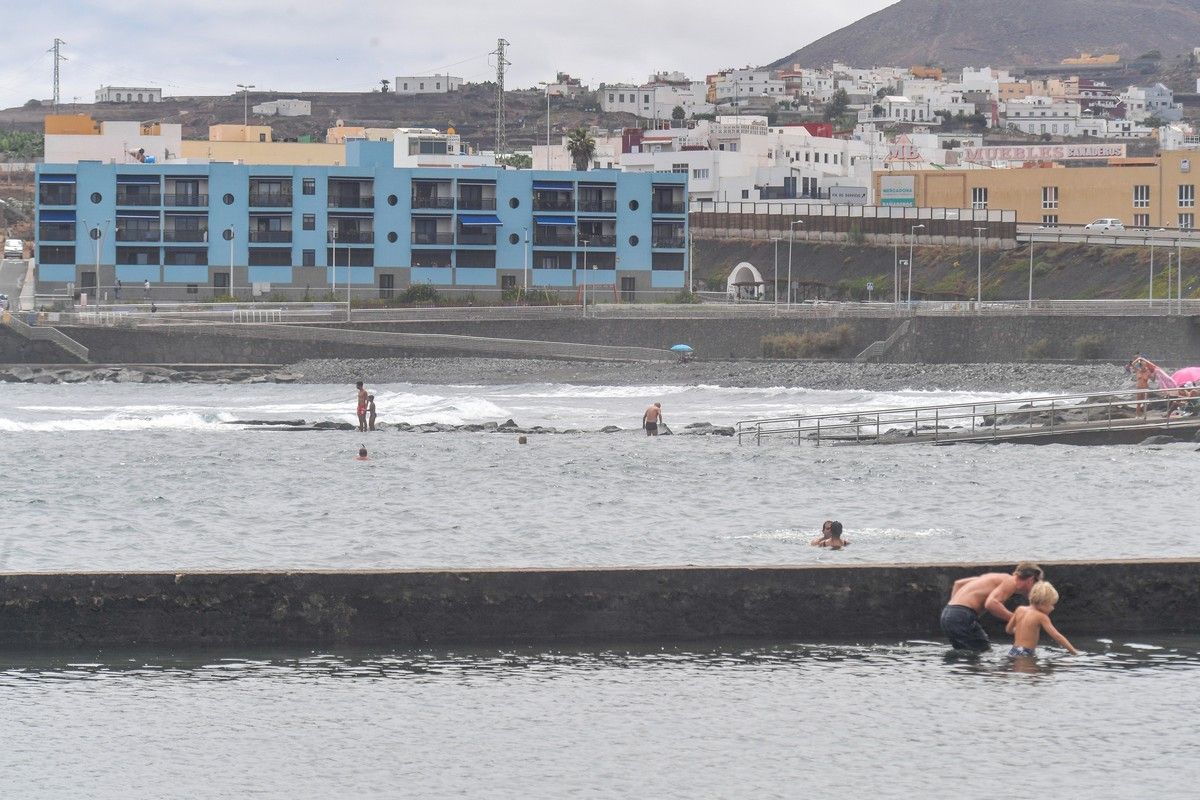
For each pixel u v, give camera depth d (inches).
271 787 2132.1
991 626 2866.6
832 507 4862.2
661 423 7706.7
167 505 4931.1
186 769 2201.0
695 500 5073.8
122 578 2751.0
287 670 2650.1
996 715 2421.3
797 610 2847.0
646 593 2819.9
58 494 5187.0
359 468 6072.8
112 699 2497.5
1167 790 2113.7
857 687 2564.0
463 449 6835.6
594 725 2380.7
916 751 2263.8
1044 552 3865.7
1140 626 2881.4
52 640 2741.1
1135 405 6752.0
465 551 3961.6
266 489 5383.9
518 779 2159.2
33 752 2262.6
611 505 4955.7
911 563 2898.6
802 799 2086.6
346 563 3769.7
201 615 2770.7
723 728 2363.4
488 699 2500.0
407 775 2177.7
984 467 5831.7
